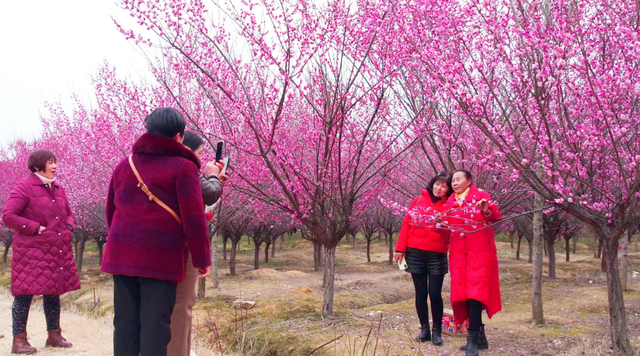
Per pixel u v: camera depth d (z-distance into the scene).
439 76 4.57
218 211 8.98
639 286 10.44
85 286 11.44
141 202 2.48
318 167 5.93
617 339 4.51
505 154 4.19
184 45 5.27
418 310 5.05
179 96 7.50
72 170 13.02
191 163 2.53
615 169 4.48
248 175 6.61
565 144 4.42
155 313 2.41
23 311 4.38
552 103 4.00
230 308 7.57
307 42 4.78
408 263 5.00
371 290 10.80
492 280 4.50
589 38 4.16
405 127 5.90
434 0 4.43
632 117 3.87
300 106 6.93
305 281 12.98
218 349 5.33
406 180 8.63
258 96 6.49
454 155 5.88
